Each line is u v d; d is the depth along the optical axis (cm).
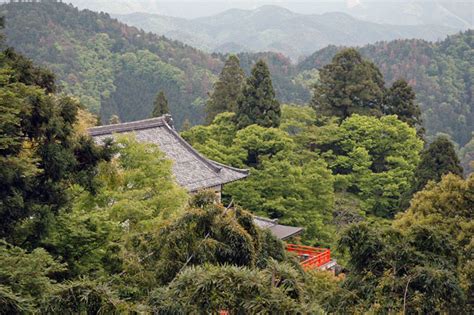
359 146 4419
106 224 1477
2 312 952
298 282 965
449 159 3738
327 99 5372
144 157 2062
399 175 4222
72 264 1425
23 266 1126
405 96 5297
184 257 1139
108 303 889
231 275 909
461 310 1343
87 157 1622
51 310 877
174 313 909
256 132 3981
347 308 1234
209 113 5922
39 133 1468
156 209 1927
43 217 1393
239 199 3588
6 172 1304
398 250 1237
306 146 4609
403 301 1177
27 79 1605
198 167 3025
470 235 1897
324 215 3800
